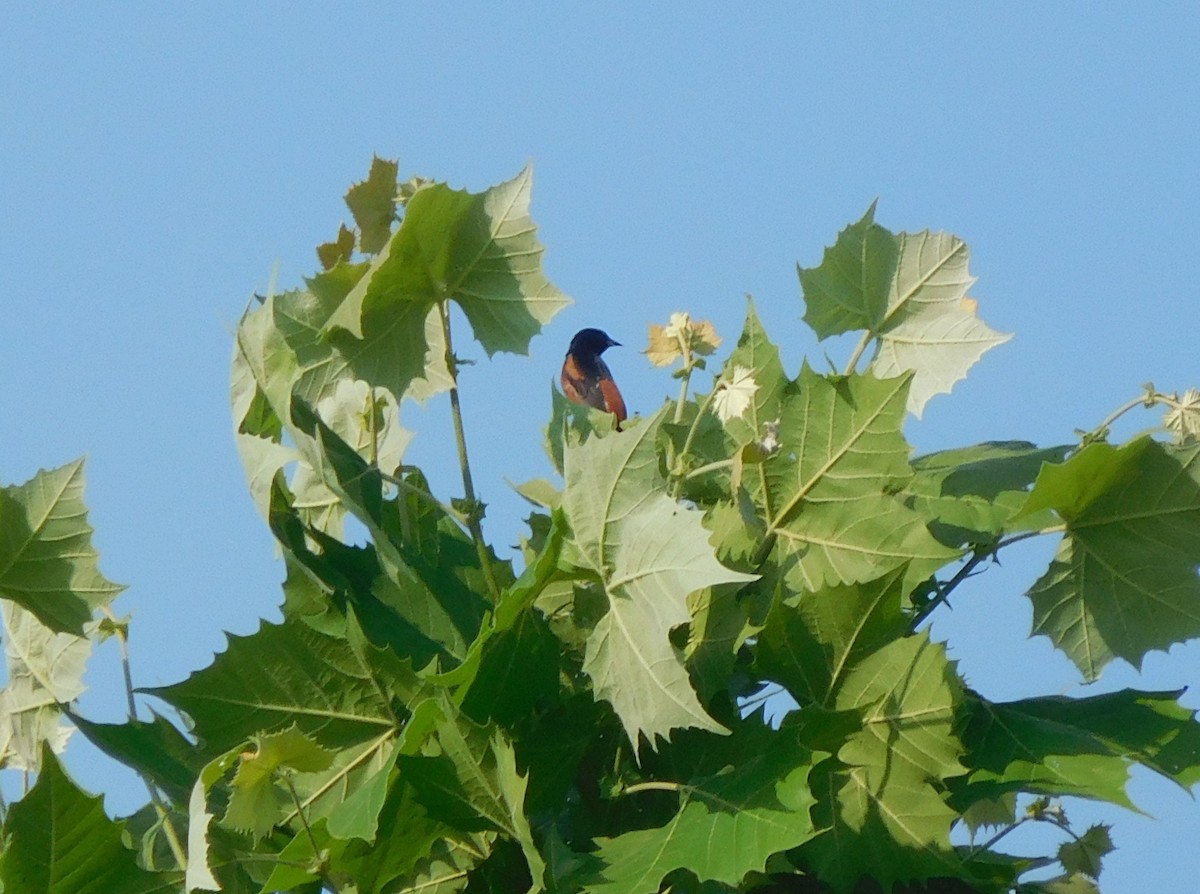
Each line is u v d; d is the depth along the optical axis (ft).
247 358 26.22
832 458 25.35
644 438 22.54
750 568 25.21
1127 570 27.30
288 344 26.86
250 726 24.34
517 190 26.37
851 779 24.40
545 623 23.81
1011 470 28.50
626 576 22.53
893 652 24.17
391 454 28.81
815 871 24.16
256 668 24.35
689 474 24.49
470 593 26.66
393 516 27.89
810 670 24.35
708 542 21.90
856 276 28.86
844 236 28.84
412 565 26.48
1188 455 26.00
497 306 26.78
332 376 27.37
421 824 23.03
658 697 21.99
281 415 25.73
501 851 23.76
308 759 21.93
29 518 27.04
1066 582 27.68
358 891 22.88
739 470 23.91
